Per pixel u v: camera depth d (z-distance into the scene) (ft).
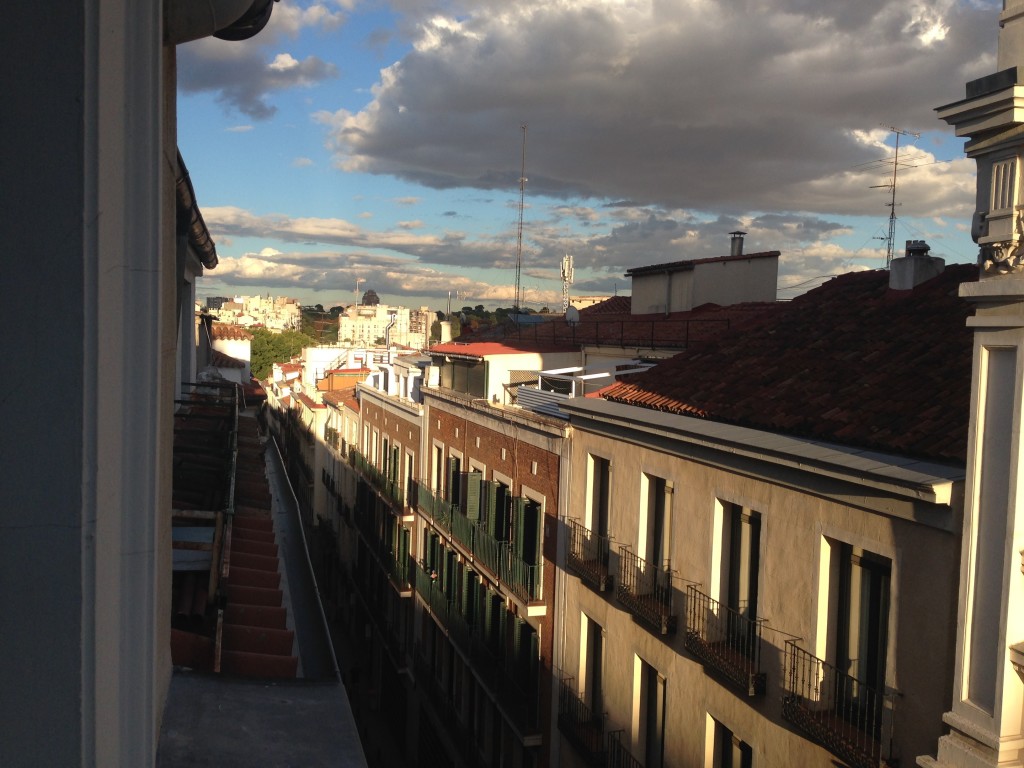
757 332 52.24
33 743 6.57
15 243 6.46
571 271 100.48
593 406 51.65
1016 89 21.50
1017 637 22.93
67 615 6.58
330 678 15.29
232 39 13.04
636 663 48.42
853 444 32.83
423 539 97.55
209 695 13.92
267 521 26.89
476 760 75.20
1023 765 23.34
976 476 24.11
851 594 32.53
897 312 45.03
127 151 7.54
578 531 54.95
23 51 6.44
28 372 6.48
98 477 6.71
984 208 23.62
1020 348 22.58
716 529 40.96
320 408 175.32
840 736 30.99
